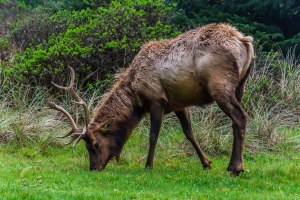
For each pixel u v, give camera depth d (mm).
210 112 15336
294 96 17359
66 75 16891
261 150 14406
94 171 11914
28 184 10289
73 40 17062
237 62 11188
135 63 12562
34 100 15977
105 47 16797
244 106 16031
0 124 14750
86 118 11969
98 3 20531
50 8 23219
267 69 17875
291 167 12141
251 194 9805
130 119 12578
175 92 12016
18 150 13914
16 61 18109
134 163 13180
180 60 11758
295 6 20875
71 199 9062
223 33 11297
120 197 9359
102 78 17094
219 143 14375
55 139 14469
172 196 9547
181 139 14797
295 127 16375
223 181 10742
